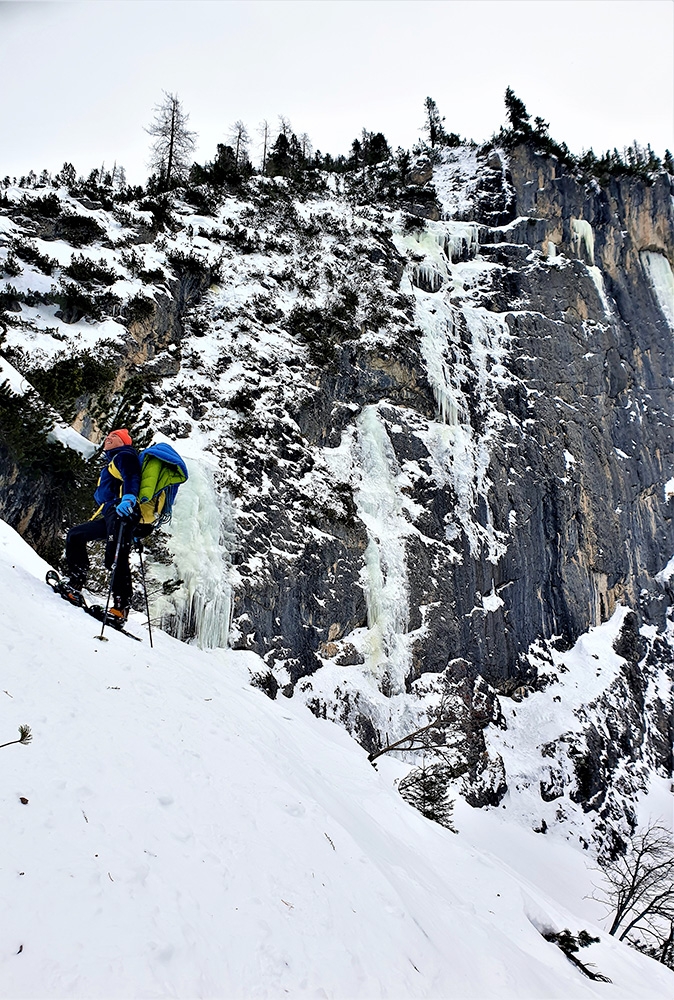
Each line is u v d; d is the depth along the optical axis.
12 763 3.01
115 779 3.27
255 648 16.42
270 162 39.66
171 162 38.91
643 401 34.66
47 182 25.02
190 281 22.39
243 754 4.39
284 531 18.50
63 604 5.45
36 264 18.95
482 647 22.73
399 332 25.47
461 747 20.16
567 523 28.08
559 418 29.83
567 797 22.06
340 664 18.64
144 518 5.90
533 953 5.93
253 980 2.62
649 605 30.36
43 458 10.08
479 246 33.09
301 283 25.02
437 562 22.47
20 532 9.73
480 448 26.30
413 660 20.50
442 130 45.91
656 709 27.62
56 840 2.69
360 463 22.48
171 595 14.73
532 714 23.42
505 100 40.12
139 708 4.12
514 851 18.67
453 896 5.67
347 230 28.83
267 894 3.13
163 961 2.42
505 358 29.53
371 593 20.05
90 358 16.52
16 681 3.69
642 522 31.80
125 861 2.78
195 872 2.98
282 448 20.22
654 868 15.73
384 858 4.83
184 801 3.44
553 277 32.91
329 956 3.01
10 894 2.35
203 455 17.89
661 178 40.31
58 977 2.14
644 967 8.24
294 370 22.20
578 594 27.73
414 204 33.88
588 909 17.64
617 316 35.72
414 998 3.18
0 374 10.14
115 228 23.28
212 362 20.64
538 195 36.00
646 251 39.31
